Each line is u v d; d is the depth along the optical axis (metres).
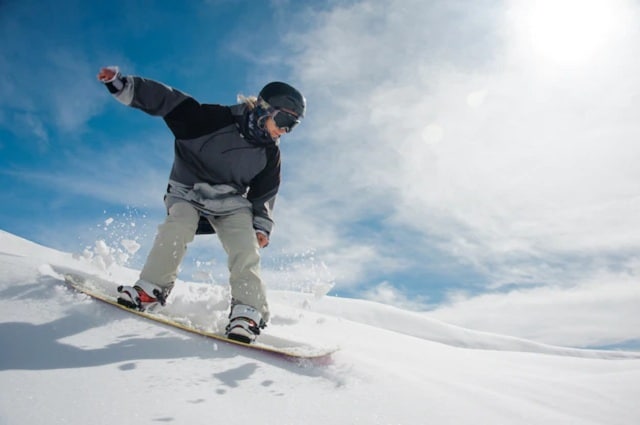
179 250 2.46
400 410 1.71
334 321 3.79
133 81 2.46
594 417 2.21
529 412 2.03
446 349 3.89
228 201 2.70
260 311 2.38
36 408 1.26
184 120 2.60
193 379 1.64
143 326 2.08
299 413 1.53
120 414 1.31
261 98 2.67
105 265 2.83
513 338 8.50
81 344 1.79
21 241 4.04
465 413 1.83
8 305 2.04
